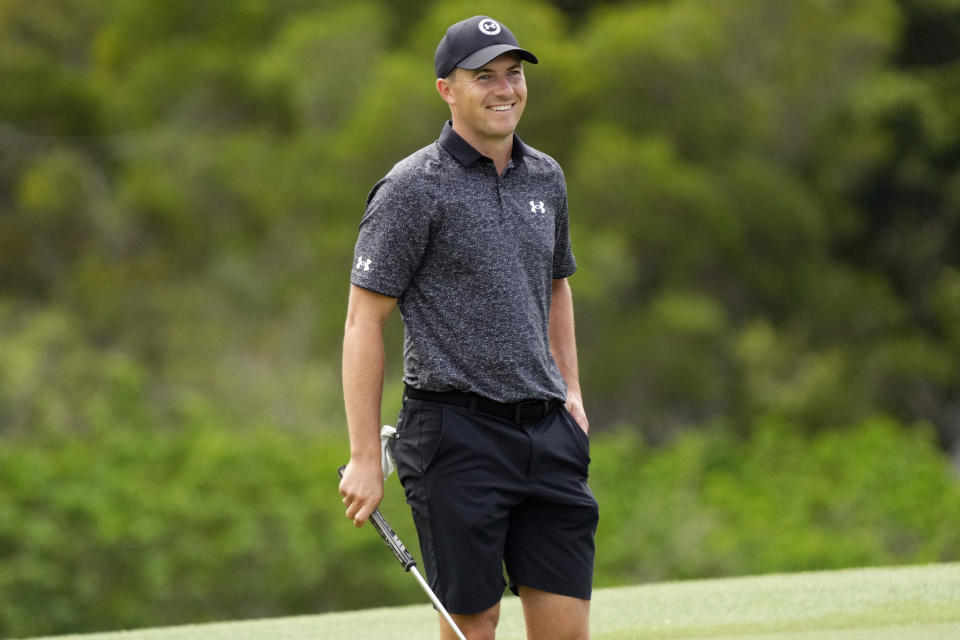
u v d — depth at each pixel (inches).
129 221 3432.6
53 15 4138.8
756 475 2219.5
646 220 3358.8
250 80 3663.9
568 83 3398.1
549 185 456.8
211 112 3683.6
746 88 3772.1
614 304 3284.9
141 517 1439.5
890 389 3848.4
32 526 1382.9
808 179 4077.3
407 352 448.5
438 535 438.0
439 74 445.1
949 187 4212.6
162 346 3191.4
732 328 3708.2
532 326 439.8
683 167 3501.5
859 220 4185.5
